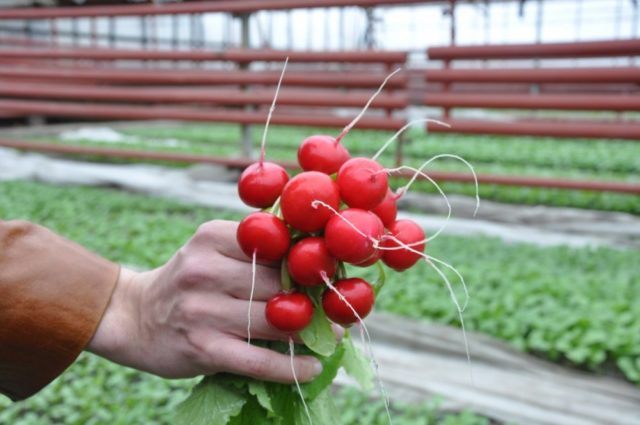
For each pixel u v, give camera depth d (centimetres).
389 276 448
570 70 570
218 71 736
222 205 698
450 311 384
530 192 712
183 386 315
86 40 1991
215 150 1128
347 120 679
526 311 386
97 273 121
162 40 2244
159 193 750
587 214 632
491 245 534
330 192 103
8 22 1775
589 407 309
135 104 1471
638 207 652
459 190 719
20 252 116
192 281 109
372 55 663
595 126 562
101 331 118
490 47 587
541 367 346
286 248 106
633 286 423
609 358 344
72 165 862
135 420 288
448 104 612
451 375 336
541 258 497
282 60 706
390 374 337
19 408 306
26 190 719
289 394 131
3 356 115
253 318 110
